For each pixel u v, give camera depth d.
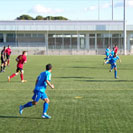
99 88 14.66
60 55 57.59
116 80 17.83
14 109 10.23
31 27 65.38
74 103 11.12
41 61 37.25
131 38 67.56
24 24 66.50
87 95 12.76
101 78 18.88
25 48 63.44
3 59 23.66
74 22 67.12
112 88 14.65
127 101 11.47
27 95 12.88
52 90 14.12
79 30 65.81
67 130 7.86
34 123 8.52
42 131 7.79
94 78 18.89
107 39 67.62
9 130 7.89
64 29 65.69
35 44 66.69
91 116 9.23
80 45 67.50
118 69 25.50
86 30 66.00
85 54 61.25
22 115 9.41
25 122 8.62
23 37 66.62
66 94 13.04
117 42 67.69
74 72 22.92
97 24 66.31
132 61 37.31
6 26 65.25
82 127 8.11
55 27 65.69
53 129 7.95
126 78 18.84
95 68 26.61
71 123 8.49
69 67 27.75
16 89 14.51
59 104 10.95
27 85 15.88
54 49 64.62
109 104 10.92
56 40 67.12
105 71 23.67
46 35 66.88
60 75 20.77
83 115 9.35
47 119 8.92
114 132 7.69
